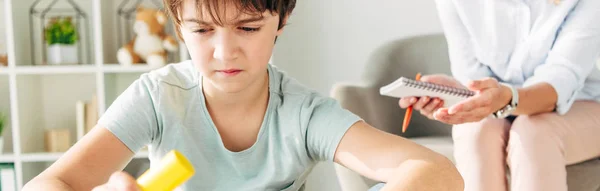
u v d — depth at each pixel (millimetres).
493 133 1273
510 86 1269
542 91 1291
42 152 2305
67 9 2426
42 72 2176
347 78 2465
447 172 800
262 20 806
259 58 824
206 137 957
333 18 2443
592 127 1312
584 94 1447
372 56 1960
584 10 1384
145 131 914
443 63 1990
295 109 938
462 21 1564
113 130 877
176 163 547
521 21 1464
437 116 1244
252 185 961
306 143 937
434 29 2414
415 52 1988
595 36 1366
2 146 2330
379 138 866
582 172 1348
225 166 968
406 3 2418
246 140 968
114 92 2420
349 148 879
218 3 772
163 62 2225
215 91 932
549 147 1219
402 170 797
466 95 1244
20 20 2266
